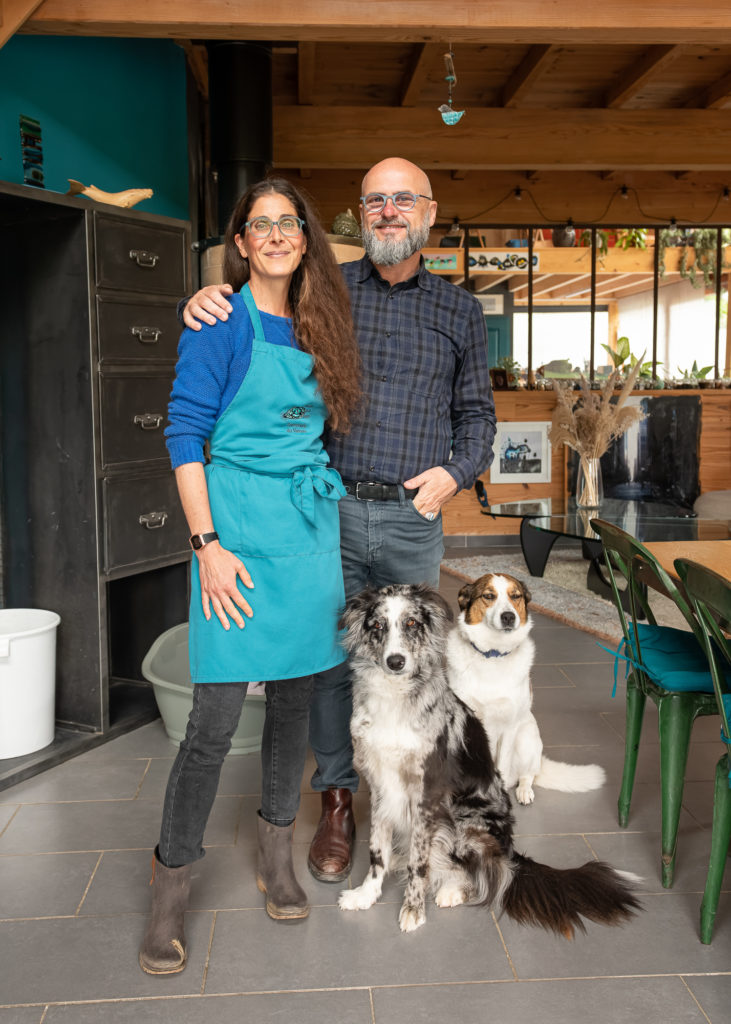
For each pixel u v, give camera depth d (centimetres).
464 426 224
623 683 357
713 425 699
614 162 612
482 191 731
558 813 246
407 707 191
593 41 365
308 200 178
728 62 555
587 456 535
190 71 453
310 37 352
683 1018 163
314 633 180
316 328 176
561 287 823
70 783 268
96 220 282
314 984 173
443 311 216
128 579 353
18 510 301
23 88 335
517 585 238
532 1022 162
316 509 180
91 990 172
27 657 274
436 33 352
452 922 195
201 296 170
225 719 175
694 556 241
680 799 205
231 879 212
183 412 168
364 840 231
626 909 195
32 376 293
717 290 769
